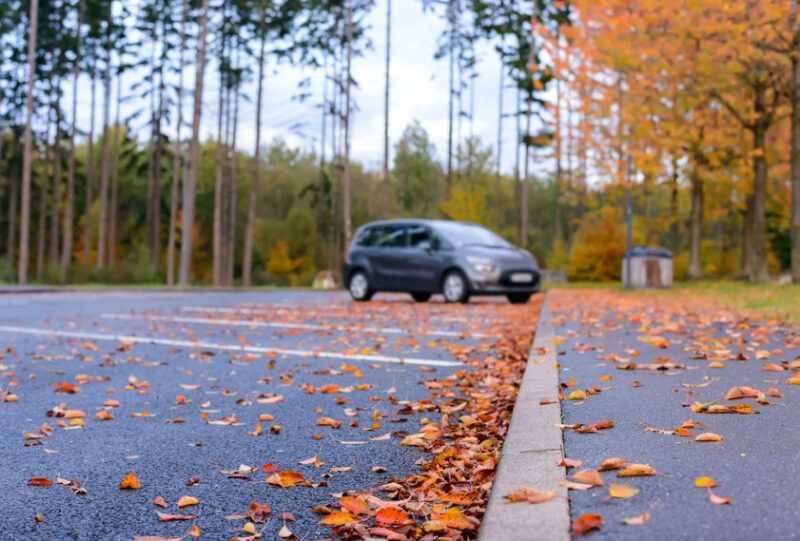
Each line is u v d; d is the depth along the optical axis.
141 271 30.97
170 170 56.69
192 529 2.32
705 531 1.85
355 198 64.44
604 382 4.25
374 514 2.38
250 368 5.74
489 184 57.66
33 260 56.00
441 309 11.71
